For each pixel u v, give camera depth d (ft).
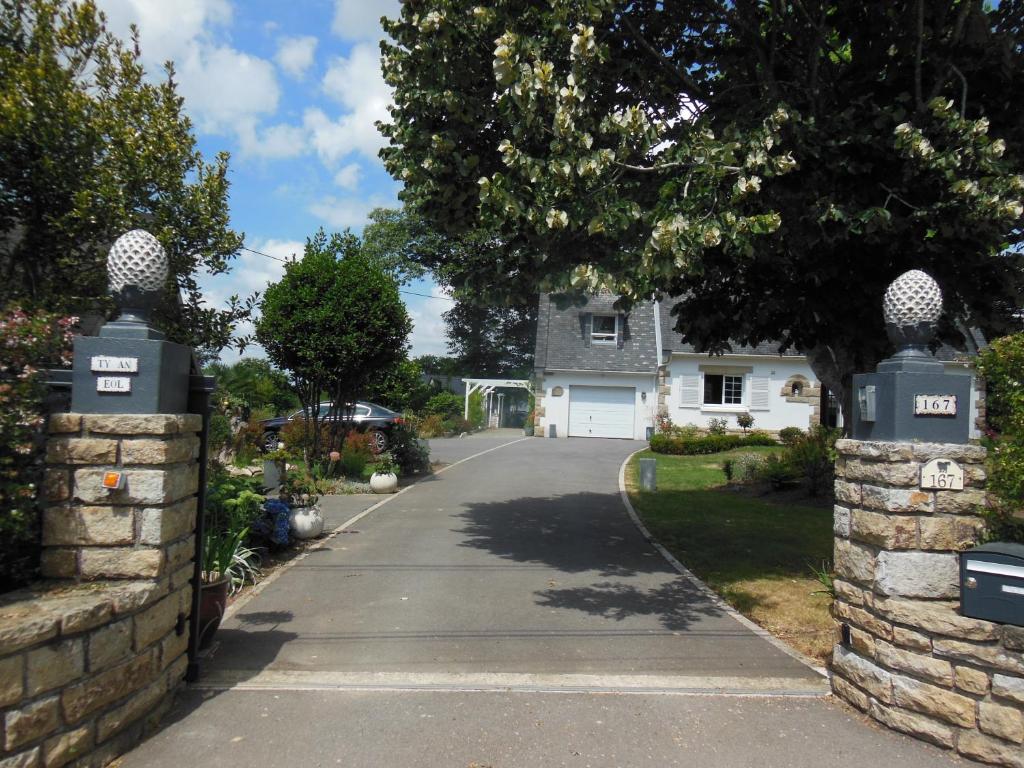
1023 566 12.07
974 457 13.80
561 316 98.68
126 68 21.42
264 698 14.55
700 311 26.68
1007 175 18.99
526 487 47.21
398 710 14.06
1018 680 11.94
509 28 20.16
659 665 16.74
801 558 27.99
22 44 19.63
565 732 13.25
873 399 14.53
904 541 13.66
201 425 14.89
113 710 11.97
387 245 128.36
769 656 17.48
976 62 21.38
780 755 12.56
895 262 22.53
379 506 38.65
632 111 18.81
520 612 20.58
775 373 84.94
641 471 47.16
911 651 13.20
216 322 24.00
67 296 19.30
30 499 12.30
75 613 10.94
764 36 24.45
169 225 21.54
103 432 12.73
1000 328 23.86
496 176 19.85
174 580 13.76
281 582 23.48
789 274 24.26
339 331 42.47
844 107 22.84
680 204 19.12
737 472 50.65
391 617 19.94
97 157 20.06
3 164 18.38
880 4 22.15
